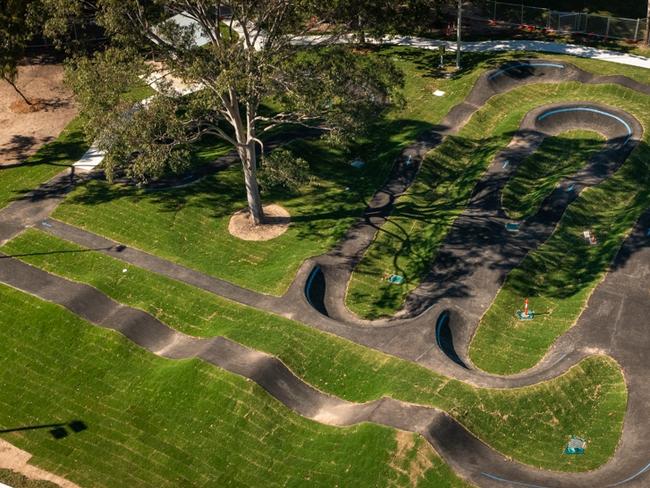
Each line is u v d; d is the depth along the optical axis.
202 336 40.84
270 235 48.25
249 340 39.69
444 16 76.06
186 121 42.91
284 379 37.62
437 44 71.19
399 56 69.19
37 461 34.19
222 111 44.09
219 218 49.62
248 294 43.28
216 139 57.59
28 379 38.12
